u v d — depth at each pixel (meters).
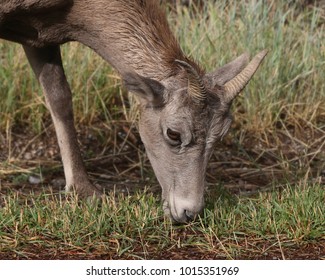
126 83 11.34
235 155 15.29
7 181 13.81
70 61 15.85
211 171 14.69
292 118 15.98
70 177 12.78
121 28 11.73
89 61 15.95
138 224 11.32
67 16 11.92
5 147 14.98
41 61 12.69
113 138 15.46
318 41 16.66
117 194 13.27
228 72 11.39
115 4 11.73
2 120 15.26
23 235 11.12
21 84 15.68
